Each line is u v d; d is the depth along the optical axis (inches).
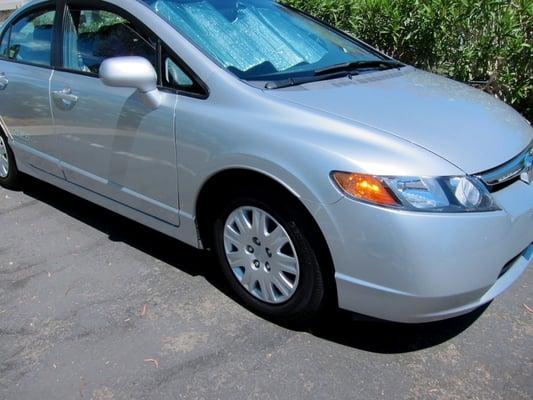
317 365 100.7
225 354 103.7
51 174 156.6
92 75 133.6
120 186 132.2
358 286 95.3
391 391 94.8
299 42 135.4
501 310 117.2
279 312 109.3
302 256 101.7
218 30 124.1
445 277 90.4
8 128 166.9
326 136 96.5
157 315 115.3
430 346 106.0
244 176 106.0
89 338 108.4
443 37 205.0
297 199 97.5
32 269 133.6
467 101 118.5
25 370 100.1
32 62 153.4
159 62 118.9
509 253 96.9
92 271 132.3
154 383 96.7
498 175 96.3
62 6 144.6
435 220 88.8
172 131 114.3
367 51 150.1
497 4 196.1
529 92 202.8
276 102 104.1
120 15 127.8
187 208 117.3
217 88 109.8
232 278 117.0
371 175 90.9
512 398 93.6
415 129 98.8
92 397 93.8
